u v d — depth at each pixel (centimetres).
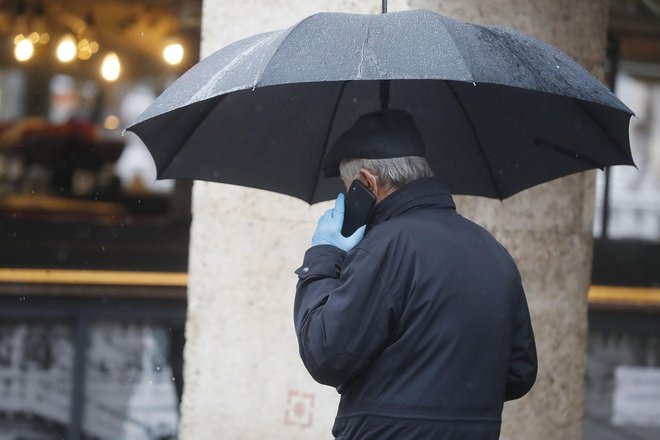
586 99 607
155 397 1316
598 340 1315
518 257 1016
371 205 650
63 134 2689
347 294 609
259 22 1006
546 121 710
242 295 1020
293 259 1005
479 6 986
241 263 1019
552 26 1032
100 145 2720
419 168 661
